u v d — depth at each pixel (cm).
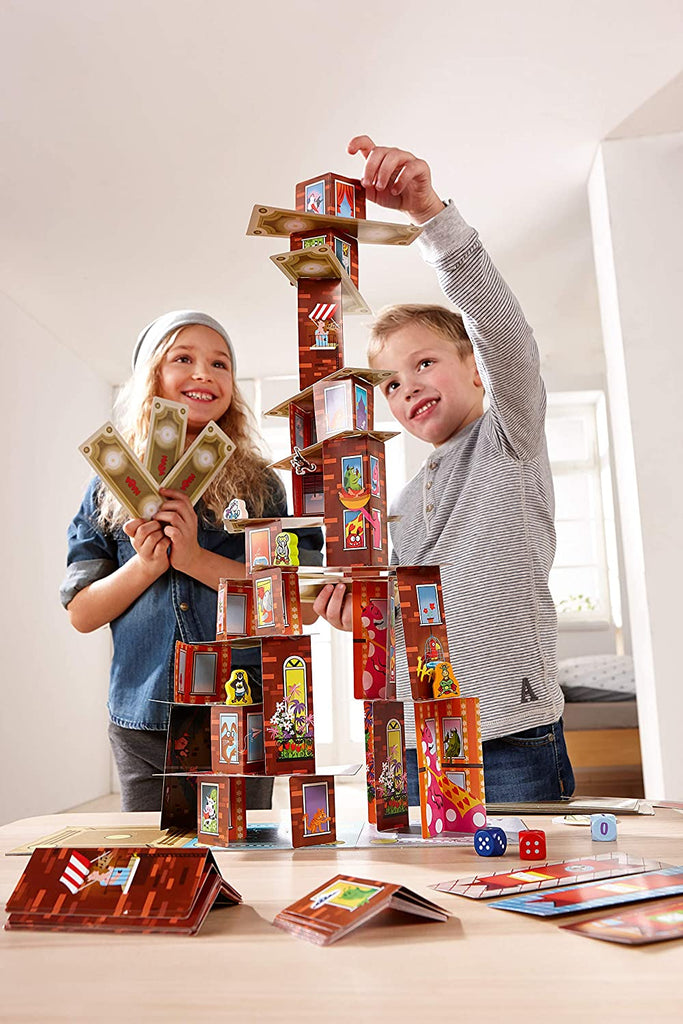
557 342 502
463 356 160
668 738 267
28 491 410
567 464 548
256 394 531
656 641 272
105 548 146
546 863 70
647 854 73
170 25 241
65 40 246
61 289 400
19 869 74
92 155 302
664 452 281
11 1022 41
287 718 82
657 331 289
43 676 416
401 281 412
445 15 239
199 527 144
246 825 90
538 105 283
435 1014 41
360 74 264
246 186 324
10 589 385
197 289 406
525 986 44
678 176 298
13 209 335
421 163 109
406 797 92
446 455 157
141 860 59
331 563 89
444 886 63
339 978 46
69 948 52
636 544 283
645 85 274
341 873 69
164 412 112
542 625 140
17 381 406
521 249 384
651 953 48
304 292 96
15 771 380
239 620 92
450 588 145
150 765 135
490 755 138
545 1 235
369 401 92
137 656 137
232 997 43
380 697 91
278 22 240
